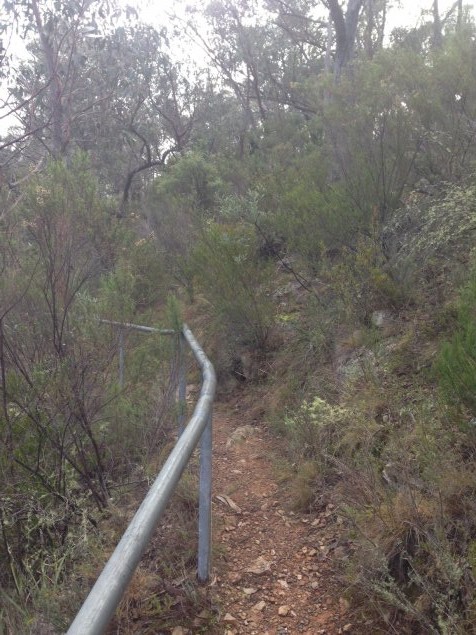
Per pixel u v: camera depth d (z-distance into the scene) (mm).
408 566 2709
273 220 6570
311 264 6195
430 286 4859
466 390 2777
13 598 2877
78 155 7578
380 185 5836
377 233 5371
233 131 18375
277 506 3844
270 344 6168
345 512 3209
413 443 3221
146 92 17406
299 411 4488
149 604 2715
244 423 5461
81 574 2852
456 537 2574
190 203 10180
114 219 8344
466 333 2975
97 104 14906
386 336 4668
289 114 14383
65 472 3748
